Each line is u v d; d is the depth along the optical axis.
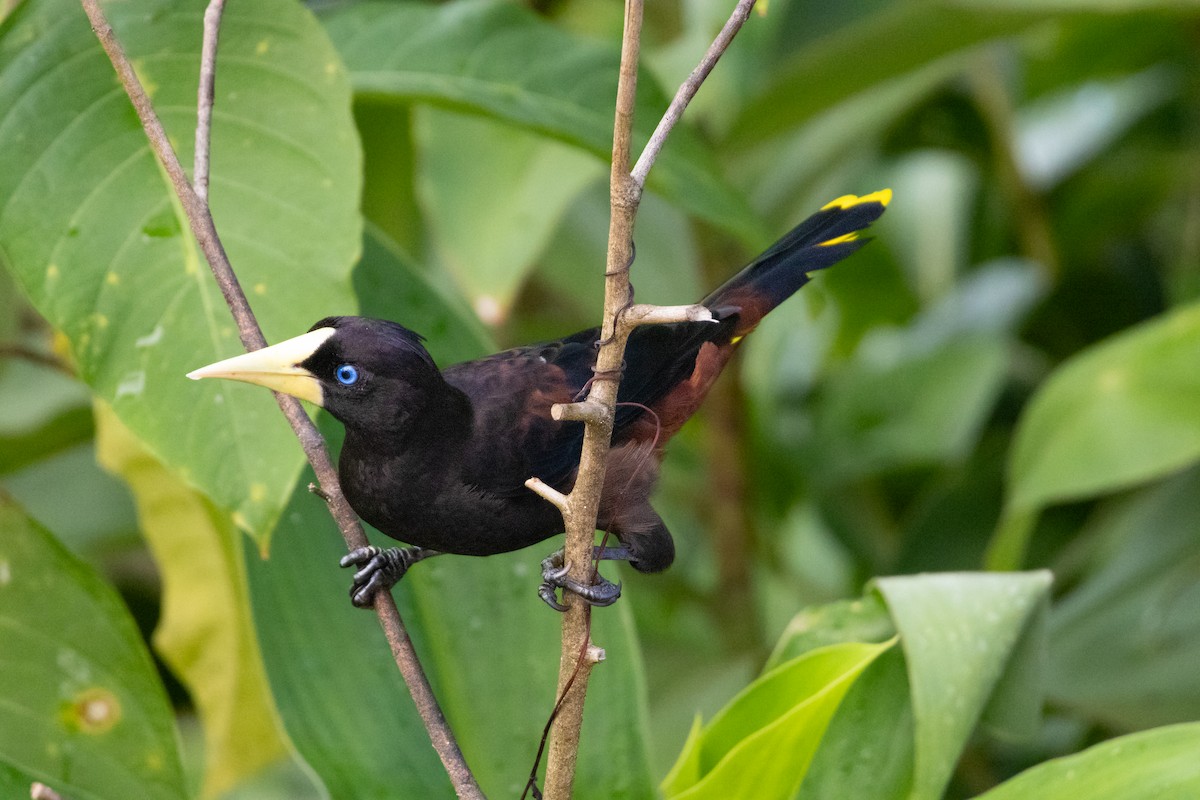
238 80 7.45
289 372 7.40
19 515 7.55
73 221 7.42
